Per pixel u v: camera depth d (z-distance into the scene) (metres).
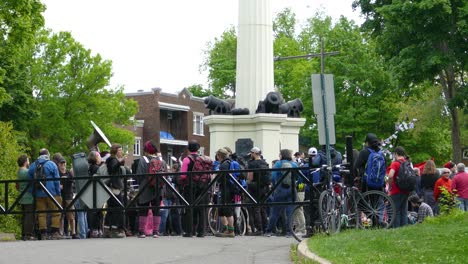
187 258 12.98
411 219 20.03
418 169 21.45
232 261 12.52
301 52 75.25
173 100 82.56
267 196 17.64
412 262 10.48
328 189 15.49
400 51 39.59
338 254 11.49
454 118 41.75
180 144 83.44
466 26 37.25
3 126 27.55
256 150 18.59
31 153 54.94
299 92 70.31
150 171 18.69
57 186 18.97
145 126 80.38
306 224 16.36
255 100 28.88
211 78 77.44
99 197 18.69
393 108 58.06
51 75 56.31
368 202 16.19
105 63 57.19
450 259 10.55
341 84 58.66
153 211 18.42
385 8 38.84
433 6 37.31
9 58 45.22
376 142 16.94
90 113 57.34
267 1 29.30
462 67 39.75
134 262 12.41
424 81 41.97
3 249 14.57
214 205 17.89
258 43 29.03
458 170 21.23
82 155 19.53
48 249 14.50
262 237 17.91
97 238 18.41
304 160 20.38
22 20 36.09
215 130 27.77
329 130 15.64
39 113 47.66
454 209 15.63
